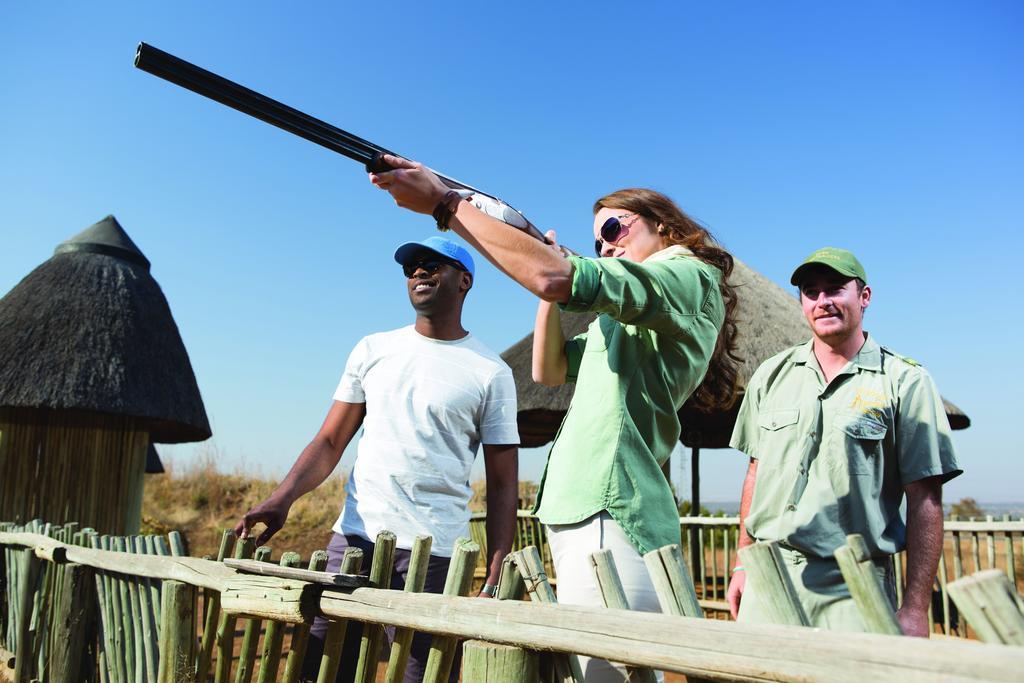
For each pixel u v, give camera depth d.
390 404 3.12
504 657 1.64
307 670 2.83
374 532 2.96
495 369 3.26
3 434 6.16
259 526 15.02
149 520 14.63
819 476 2.30
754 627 1.22
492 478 3.21
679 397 2.10
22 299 6.84
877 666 1.05
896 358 2.40
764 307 7.35
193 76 1.76
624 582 1.89
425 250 3.18
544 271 1.76
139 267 7.68
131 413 6.45
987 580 1.01
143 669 3.09
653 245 2.27
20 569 4.46
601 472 1.98
